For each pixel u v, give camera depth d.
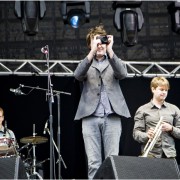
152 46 19.28
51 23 18.98
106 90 12.07
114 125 11.95
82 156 19.36
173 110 13.14
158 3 18.95
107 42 11.93
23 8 14.09
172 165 8.43
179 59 19.30
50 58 19.25
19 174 8.24
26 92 19.52
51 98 14.77
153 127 12.88
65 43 19.19
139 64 19.14
